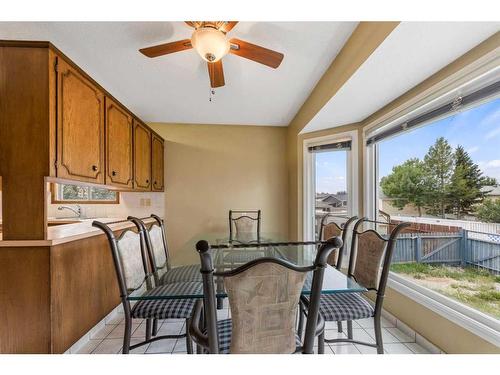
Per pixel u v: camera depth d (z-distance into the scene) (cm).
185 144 371
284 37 172
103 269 200
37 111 142
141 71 220
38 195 142
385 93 198
